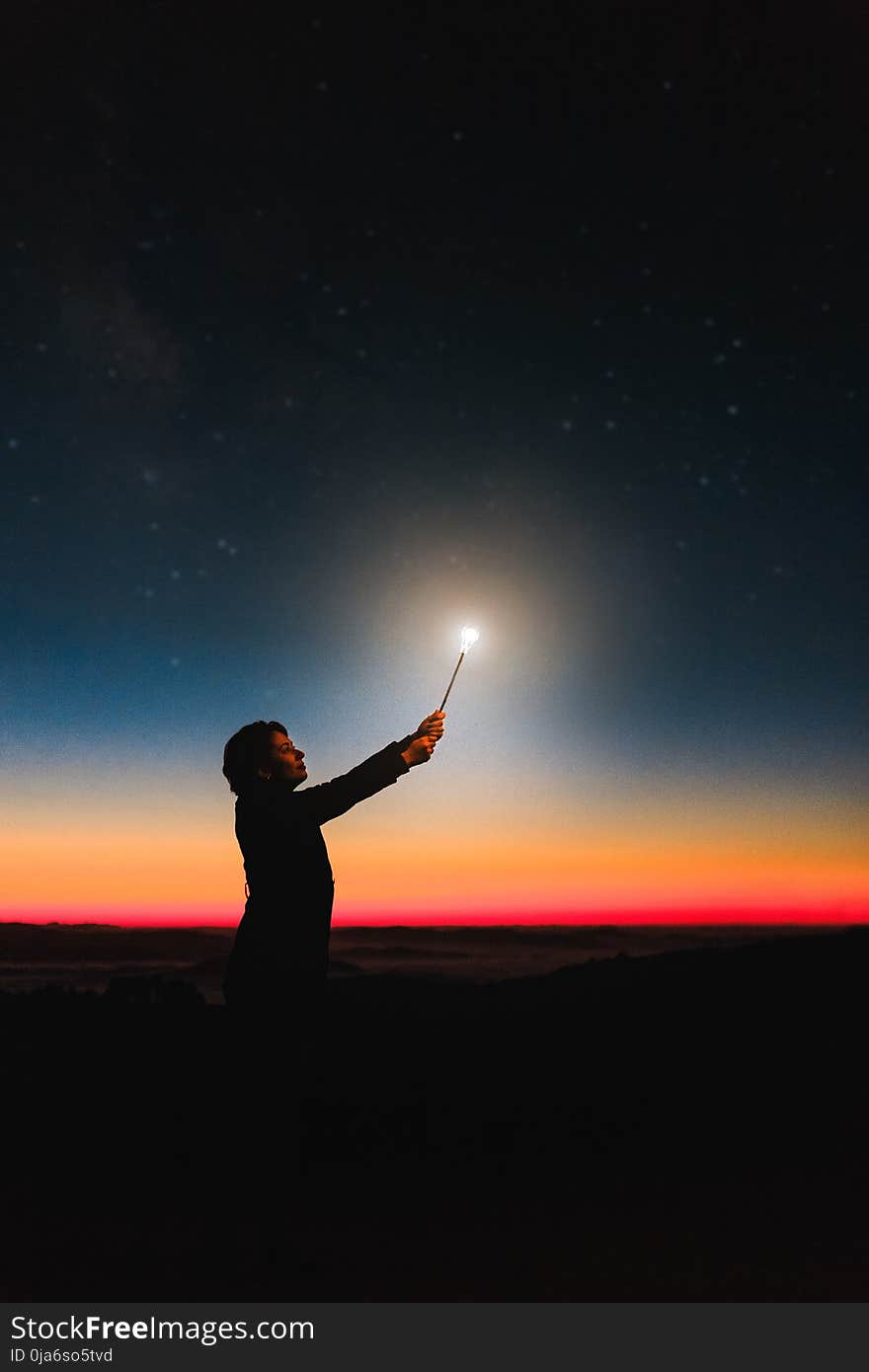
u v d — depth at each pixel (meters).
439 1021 5.14
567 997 5.66
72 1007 4.97
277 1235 2.42
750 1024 4.98
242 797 2.71
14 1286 2.15
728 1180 2.88
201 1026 4.70
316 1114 3.63
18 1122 3.43
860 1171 2.95
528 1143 3.28
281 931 2.54
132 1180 2.85
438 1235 2.45
